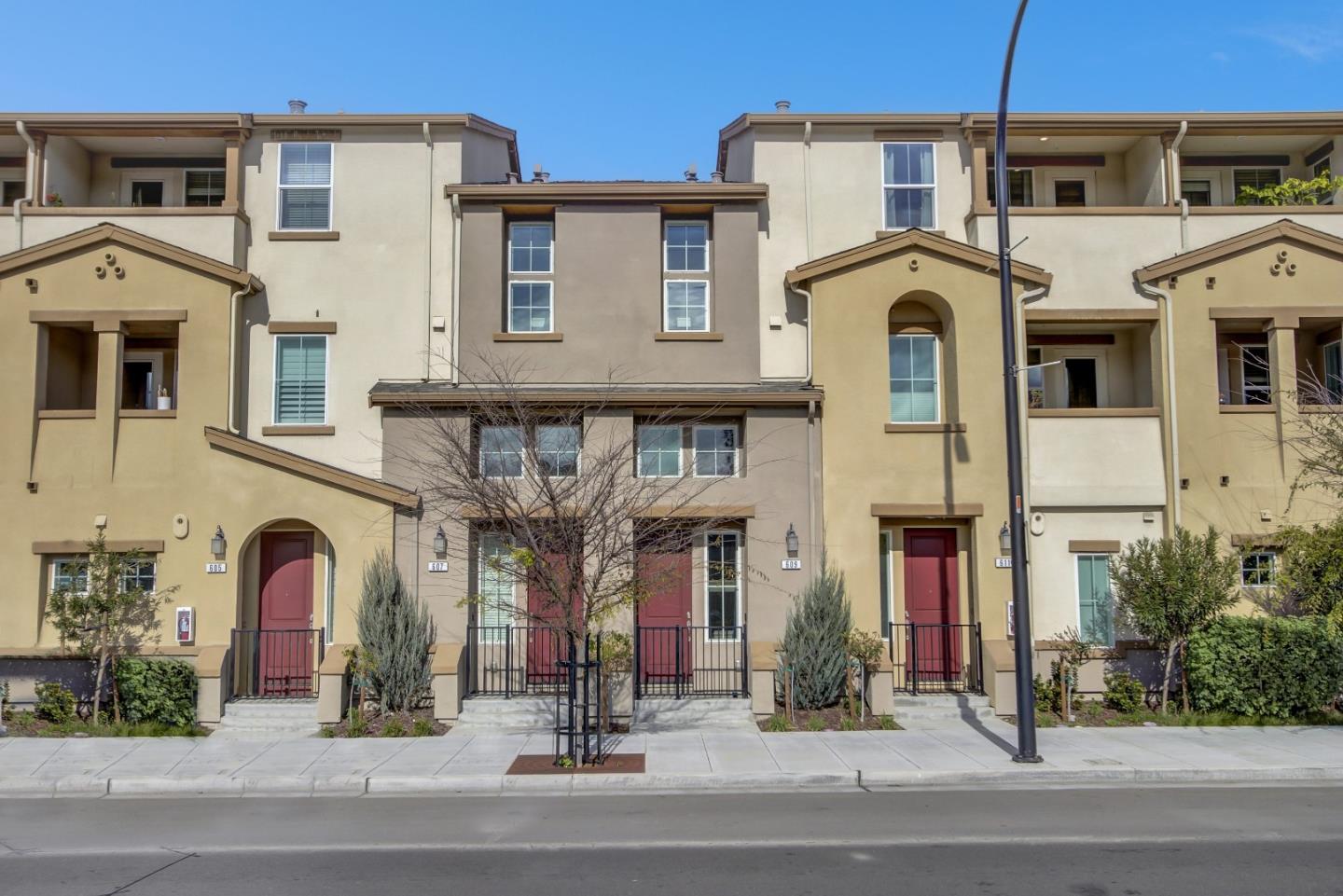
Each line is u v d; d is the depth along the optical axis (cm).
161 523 1608
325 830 998
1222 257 1714
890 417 1700
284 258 1766
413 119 1795
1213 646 1521
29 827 1020
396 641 1528
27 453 1617
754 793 1167
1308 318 1711
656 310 1756
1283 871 826
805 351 1773
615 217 1775
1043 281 1691
